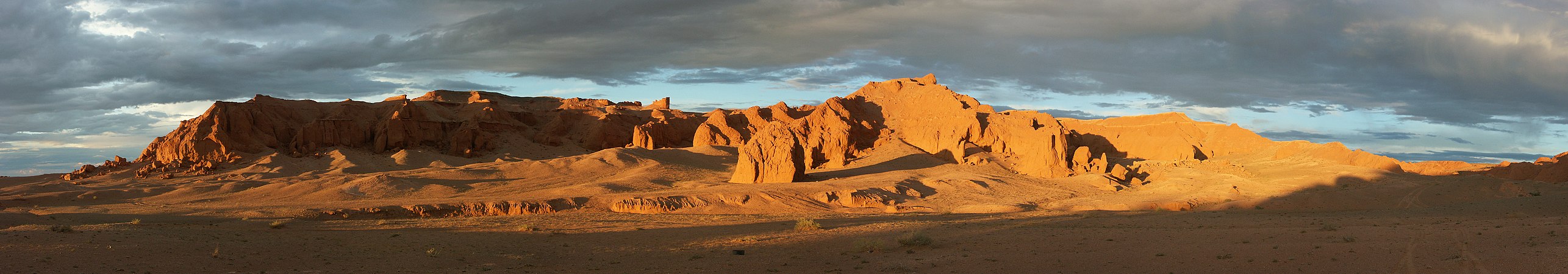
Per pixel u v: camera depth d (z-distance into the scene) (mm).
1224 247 39625
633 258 45250
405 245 48094
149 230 46312
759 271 38781
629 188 100500
